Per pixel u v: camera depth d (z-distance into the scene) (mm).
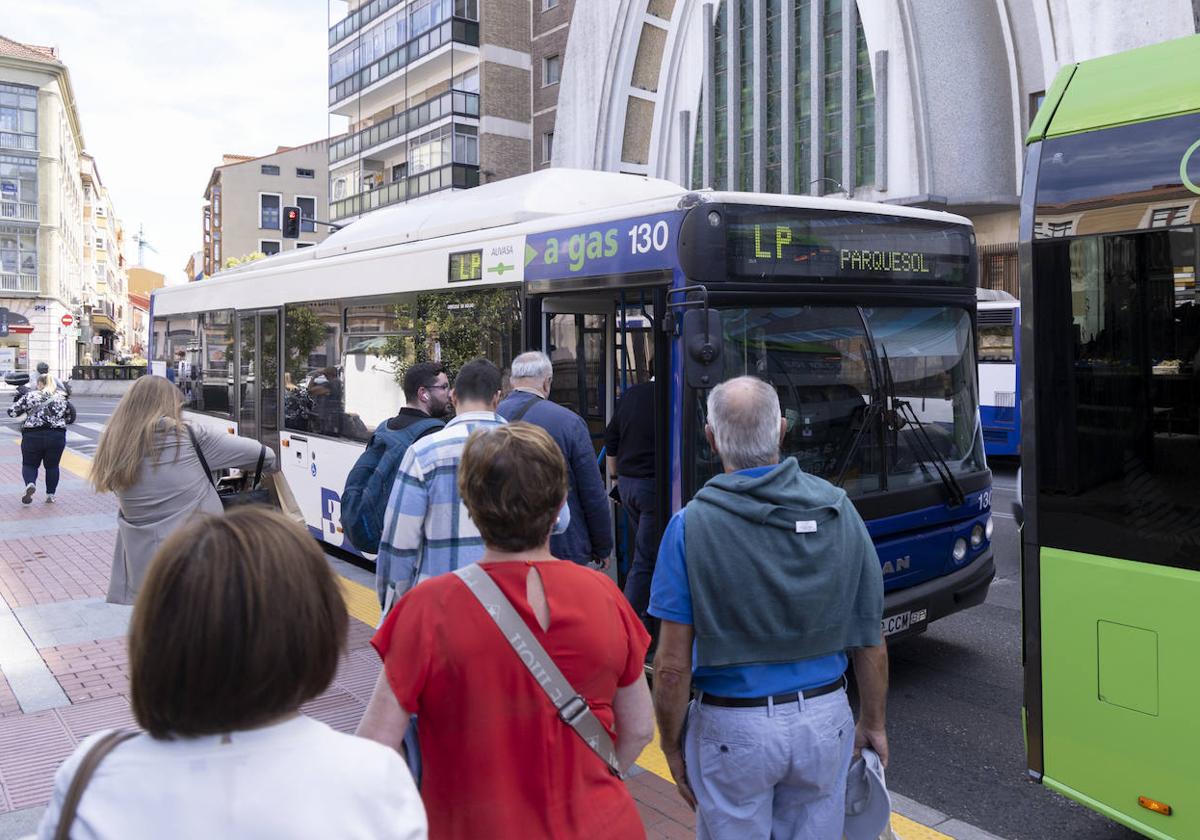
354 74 44375
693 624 2482
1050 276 3361
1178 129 3082
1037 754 3387
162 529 4266
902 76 23203
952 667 5910
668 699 2490
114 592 4367
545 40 36531
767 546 2432
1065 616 3285
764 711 2436
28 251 54844
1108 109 3285
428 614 1984
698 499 2525
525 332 5941
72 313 63281
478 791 1925
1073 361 3279
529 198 6574
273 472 4574
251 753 1270
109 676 5535
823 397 5051
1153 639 3029
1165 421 3012
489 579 2016
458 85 38969
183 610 1266
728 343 4746
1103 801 3178
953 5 22438
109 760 1268
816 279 5055
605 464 6207
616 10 31125
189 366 11227
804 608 2430
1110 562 3148
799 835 2529
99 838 1203
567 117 33344
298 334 8672
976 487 5723
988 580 5781
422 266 6980
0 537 9703
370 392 7547
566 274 5578
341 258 8062
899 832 3834
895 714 5164
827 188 25469
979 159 22594
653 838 3695
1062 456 3301
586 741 2000
